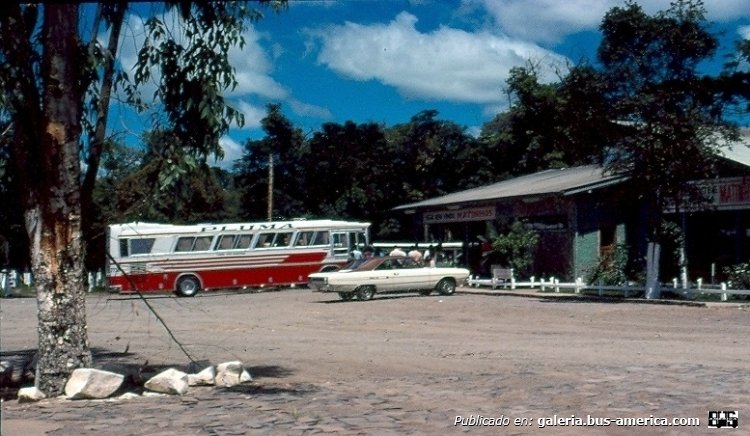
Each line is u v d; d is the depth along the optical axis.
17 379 12.27
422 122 50.97
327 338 18.08
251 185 50.91
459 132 51.09
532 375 11.73
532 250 33.75
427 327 20.17
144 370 12.48
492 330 19.11
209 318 24.08
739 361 13.17
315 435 7.86
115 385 10.23
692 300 25.81
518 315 22.50
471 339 17.34
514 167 50.94
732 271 26.67
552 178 37.88
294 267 38.34
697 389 10.18
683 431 8.03
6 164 11.36
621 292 28.20
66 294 10.51
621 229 31.72
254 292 38.06
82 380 10.12
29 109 10.30
